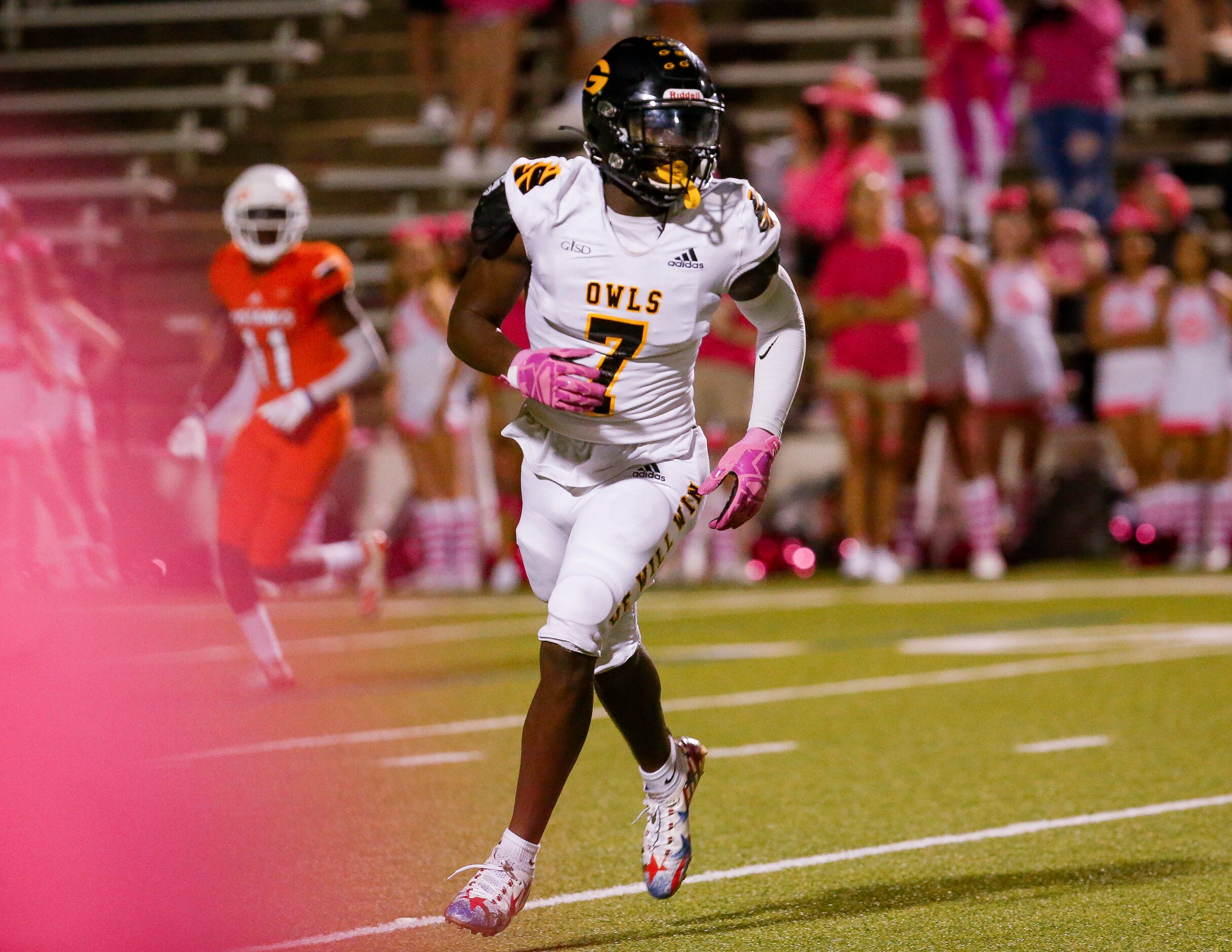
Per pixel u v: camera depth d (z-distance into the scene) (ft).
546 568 42.60
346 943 39.68
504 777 60.03
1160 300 136.15
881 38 186.60
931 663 88.17
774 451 42.60
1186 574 132.57
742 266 41.70
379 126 185.78
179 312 163.94
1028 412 139.54
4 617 91.91
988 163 149.79
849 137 138.10
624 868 47.52
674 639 99.14
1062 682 80.84
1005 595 119.55
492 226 41.24
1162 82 178.60
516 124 179.52
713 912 42.70
